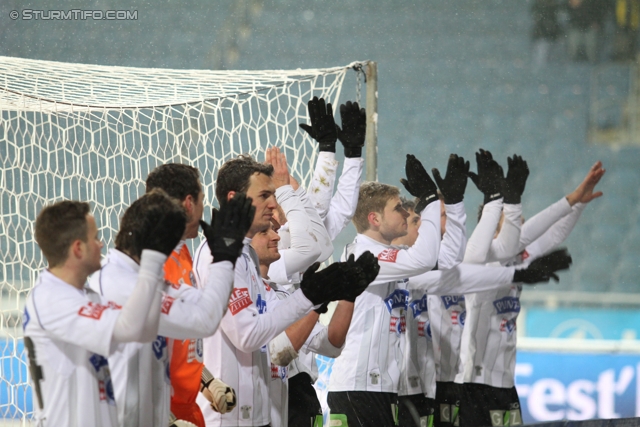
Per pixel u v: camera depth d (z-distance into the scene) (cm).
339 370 989
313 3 3341
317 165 966
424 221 979
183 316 626
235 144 1864
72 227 600
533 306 2125
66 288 600
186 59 3189
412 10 3300
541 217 1198
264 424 783
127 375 656
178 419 718
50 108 1255
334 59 3228
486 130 2917
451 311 1091
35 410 615
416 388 1023
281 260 884
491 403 1104
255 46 3228
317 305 737
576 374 1670
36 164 1764
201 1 3284
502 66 3084
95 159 1605
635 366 1656
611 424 1022
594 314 2102
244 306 729
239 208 673
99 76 1237
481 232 1129
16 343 1296
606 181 2752
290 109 2164
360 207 1056
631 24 2980
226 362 759
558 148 2862
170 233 588
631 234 2622
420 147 2894
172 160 1334
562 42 3052
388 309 986
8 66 1196
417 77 3122
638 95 2928
